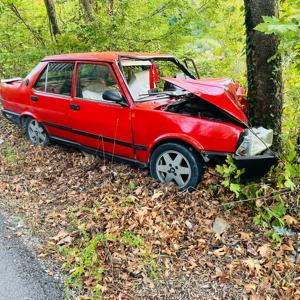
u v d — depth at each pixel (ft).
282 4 15.03
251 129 12.98
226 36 27.78
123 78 15.06
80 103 16.57
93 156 17.84
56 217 13.61
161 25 25.35
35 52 27.37
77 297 9.68
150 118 14.25
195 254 11.30
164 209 13.26
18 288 10.06
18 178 16.87
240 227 12.39
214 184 13.99
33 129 20.08
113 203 13.96
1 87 21.50
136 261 10.94
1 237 12.46
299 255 10.99
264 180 13.93
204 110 14.17
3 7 28.09
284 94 15.31
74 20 29.71
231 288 9.98
